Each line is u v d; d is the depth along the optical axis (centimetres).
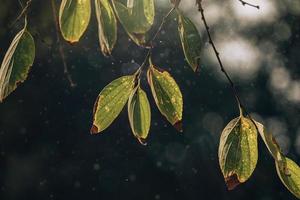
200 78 2694
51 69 2356
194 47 182
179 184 2750
